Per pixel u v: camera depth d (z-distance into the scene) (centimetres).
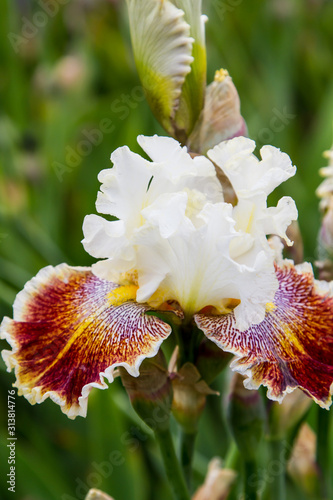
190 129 61
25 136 122
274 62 117
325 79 122
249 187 59
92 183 102
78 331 58
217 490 67
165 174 58
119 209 58
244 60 122
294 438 67
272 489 67
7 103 121
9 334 58
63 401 56
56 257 97
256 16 124
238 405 64
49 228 103
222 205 57
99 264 59
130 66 123
